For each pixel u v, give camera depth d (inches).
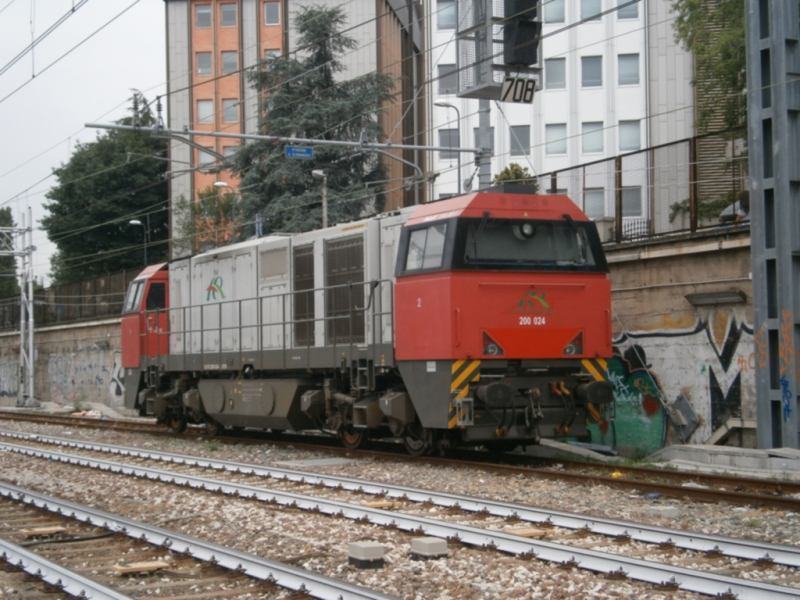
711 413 616.7
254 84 1488.7
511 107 1860.2
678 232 653.9
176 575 292.4
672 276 647.8
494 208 529.0
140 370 893.8
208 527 373.7
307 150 845.8
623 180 706.8
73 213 2364.7
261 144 1439.5
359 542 301.3
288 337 686.5
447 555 304.5
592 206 734.5
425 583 271.1
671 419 644.1
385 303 585.6
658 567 265.0
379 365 572.4
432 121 1883.6
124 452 687.7
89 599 259.3
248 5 2219.5
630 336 681.0
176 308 834.8
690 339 634.2
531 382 532.4
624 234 703.1
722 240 608.7
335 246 643.5
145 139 2433.6
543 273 532.7
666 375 650.8
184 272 852.6
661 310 656.4
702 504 398.3
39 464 631.2
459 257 509.7
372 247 605.3
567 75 1854.1
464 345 506.9
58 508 411.5
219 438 785.6
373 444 690.2
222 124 2231.8
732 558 293.3
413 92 2178.9
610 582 267.0
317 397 646.5
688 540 308.0
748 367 592.1
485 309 513.7
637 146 1823.3
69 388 1654.8
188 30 2237.9
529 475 486.0
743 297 594.9
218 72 2231.8
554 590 257.9
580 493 432.5
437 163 1879.9
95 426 1003.9
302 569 283.3
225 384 753.6
